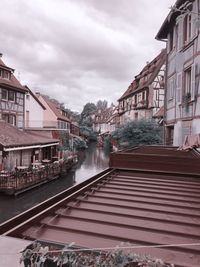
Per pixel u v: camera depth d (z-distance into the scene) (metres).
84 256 1.93
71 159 27.19
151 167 7.32
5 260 2.26
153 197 4.93
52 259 1.89
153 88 30.27
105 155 39.91
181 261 2.66
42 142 21.48
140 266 1.81
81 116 95.56
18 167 17.95
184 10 3.14
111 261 1.83
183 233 3.31
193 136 8.61
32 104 32.88
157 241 3.10
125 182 6.19
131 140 23.98
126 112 41.09
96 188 5.46
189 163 7.08
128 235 3.24
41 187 18.33
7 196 15.32
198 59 8.67
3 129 19.03
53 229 3.33
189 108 9.71
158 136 23.66
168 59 13.04
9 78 23.88
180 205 4.46
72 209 4.14
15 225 3.13
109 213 4.01
